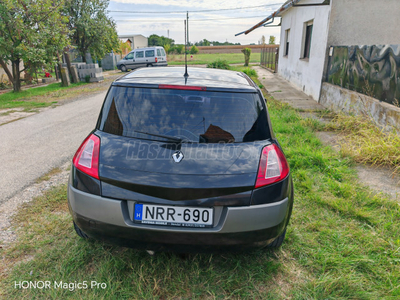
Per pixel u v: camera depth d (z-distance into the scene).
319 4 8.95
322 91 9.54
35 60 13.01
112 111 2.41
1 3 11.88
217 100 2.35
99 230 2.11
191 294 2.18
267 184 2.12
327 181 4.07
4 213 3.17
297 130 6.28
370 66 6.72
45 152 5.18
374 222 3.13
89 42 22.30
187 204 2.01
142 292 2.12
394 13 8.72
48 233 2.83
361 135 5.83
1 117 8.25
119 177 2.04
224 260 2.53
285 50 17.20
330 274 2.40
